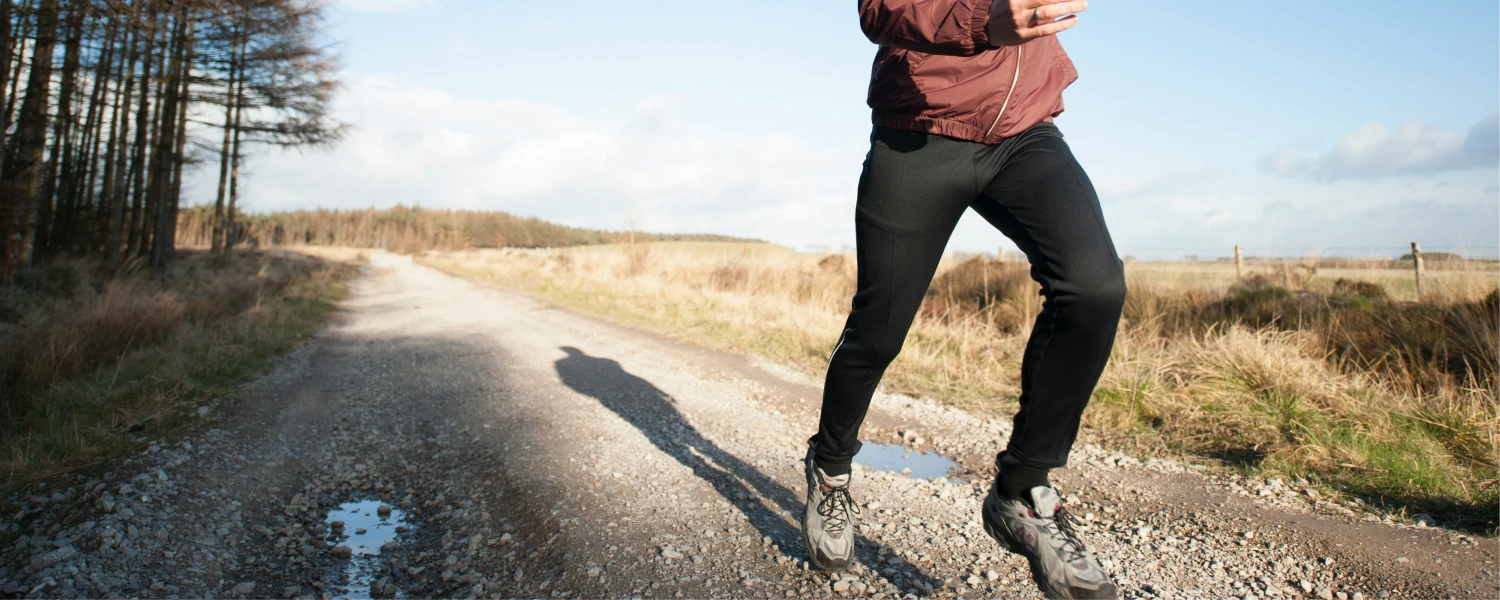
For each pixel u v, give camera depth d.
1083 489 3.14
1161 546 2.47
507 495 2.94
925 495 2.96
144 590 2.08
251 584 2.19
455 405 4.68
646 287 13.84
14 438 3.48
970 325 7.79
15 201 10.62
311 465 3.46
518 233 111.06
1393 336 5.41
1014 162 1.46
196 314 8.27
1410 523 2.64
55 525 2.41
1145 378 4.68
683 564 2.22
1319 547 2.42
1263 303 6.93
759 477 3.13
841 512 1.94
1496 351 4.47
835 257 15.45
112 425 3.73
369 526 2.75
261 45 17.38
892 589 2.05
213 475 3.07
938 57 1.43
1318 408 4.06
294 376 5.69
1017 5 1.14
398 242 93.50
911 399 5.05
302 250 50.53
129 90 14.75
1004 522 1.60
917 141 1.50
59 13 8.77
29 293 10.11
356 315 11.45
